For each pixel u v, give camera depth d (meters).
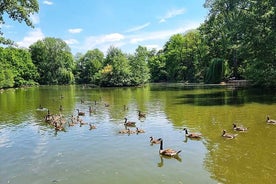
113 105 50.53
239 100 50.09
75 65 166.25
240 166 19.59
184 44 129.25
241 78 92.06
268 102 46.22
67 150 23.86
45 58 147.50
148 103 51.81
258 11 51.03
